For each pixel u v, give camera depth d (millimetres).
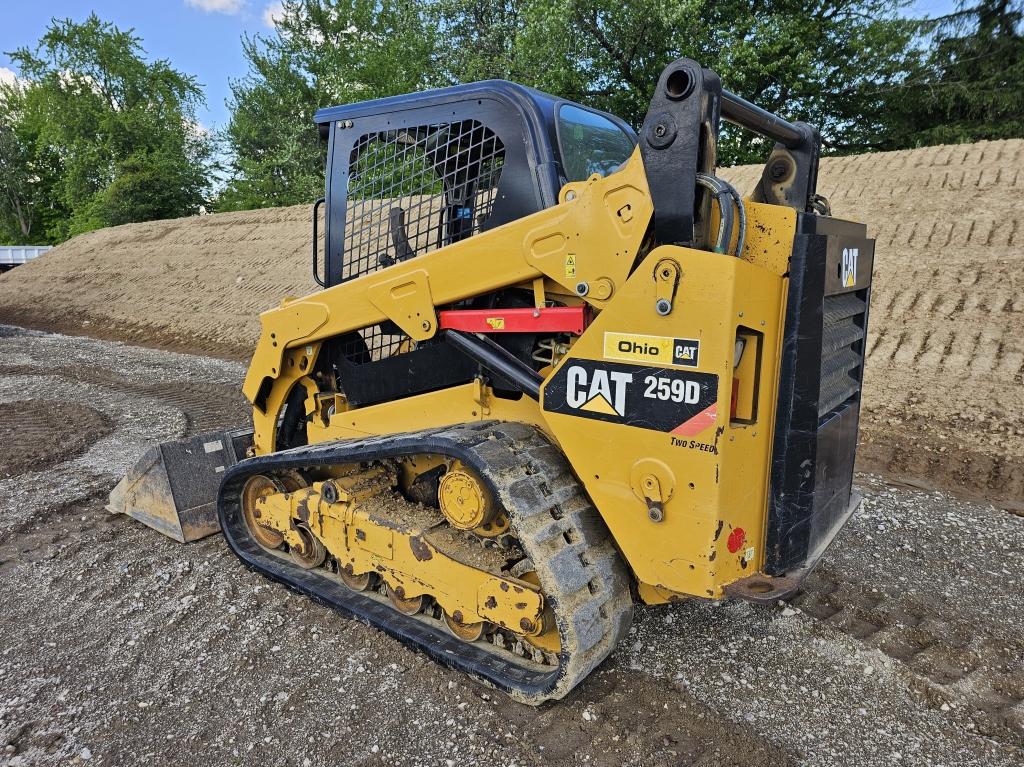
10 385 8977
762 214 2328
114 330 14609
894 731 2551
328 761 2430
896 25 17609
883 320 7684
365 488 3299
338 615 3357
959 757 2424
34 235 45250
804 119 18859
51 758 2480
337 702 2736
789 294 2318
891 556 3916
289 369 3727
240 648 3115
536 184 2758
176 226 20484
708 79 2209
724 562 2309
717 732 2533
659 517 2328
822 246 2346
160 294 15859
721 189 2189
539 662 2756
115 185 32531
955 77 17641
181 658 3059
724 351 2139
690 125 2170
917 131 18391
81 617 3428
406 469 3367
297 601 3508
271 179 30203
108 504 4840
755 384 2312
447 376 3111
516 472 2561
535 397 2668
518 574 2672
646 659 2969
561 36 16875
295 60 29531
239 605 3479
